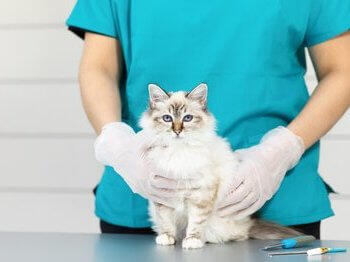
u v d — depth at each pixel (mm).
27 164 2859
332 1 1746
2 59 2854
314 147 1763
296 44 1774
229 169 1566
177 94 1544
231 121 1729
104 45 1811
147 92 1768
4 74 2857
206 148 1515
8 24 2844
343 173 2674
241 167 1588
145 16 1752
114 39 1814
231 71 1736
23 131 2857
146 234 1727
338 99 1704
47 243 1524
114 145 1610
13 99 2855
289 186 1723
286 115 1773
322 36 1757
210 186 1514
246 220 1626
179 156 1489
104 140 1629
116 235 1666
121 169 1599
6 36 2846
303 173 1736
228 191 1557
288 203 1720
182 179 1501
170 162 1493
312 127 1678
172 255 1374
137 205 1753
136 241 1563
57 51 2820
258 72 1733
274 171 1633
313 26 1765
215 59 1730
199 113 1523
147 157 1545
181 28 1740
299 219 1723
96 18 1799
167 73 1752
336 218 2684
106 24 1795
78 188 2828
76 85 2814
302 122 1681
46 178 2850
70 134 2828
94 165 2814
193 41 1739
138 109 1781
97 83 1753
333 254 1365
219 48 1730
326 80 1745
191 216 1528
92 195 2818
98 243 1531
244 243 1560
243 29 1729
